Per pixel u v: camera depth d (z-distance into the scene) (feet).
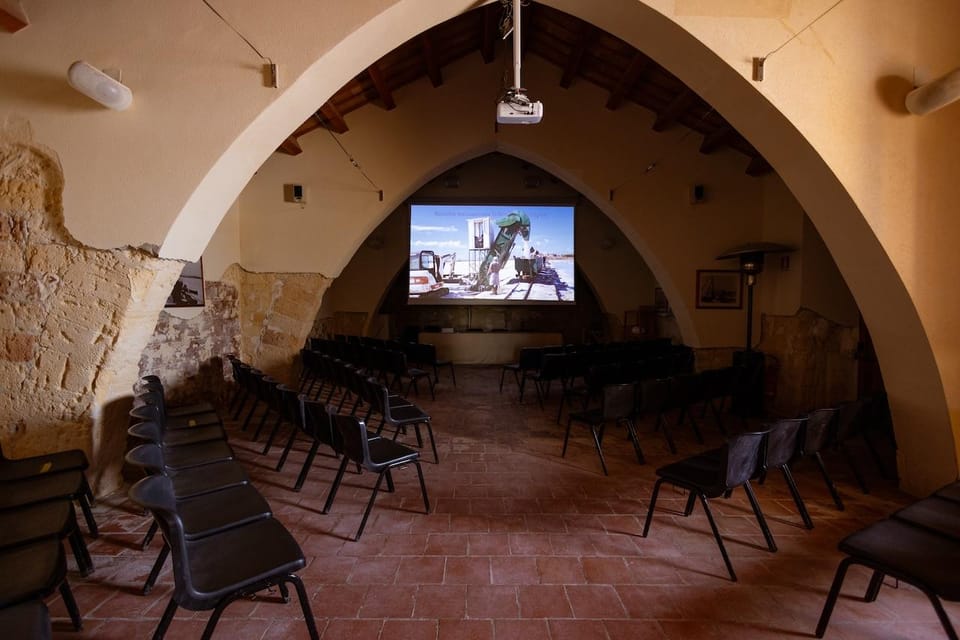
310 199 18.69
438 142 18.92
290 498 9.91
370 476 11.22
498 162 31.24
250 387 13.96
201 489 7.17
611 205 19.25
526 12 16.14
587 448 13.69
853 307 17.02
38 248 8.48
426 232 30.25
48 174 8.29
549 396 21.04
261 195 18.49
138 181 8.30
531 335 31.27
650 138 19.22
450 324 36.22
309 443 13.66
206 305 16.74
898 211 9.06
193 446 9.21
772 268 18.40
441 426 16.10
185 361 15.76
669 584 7.00
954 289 9.22
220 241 17.40
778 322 18.07
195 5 8.14
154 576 6.66
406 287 35.96
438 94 18.89
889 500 10.11
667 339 24.52
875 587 6.48
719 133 17.63
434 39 16.02
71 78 7.07
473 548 7.98
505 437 14.79
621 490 10.59
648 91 17.90
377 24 8.35
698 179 19.26
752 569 7.43
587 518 9.17
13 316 8.61
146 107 8.20
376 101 18.63
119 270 8.68
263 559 5.28
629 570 7.36
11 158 8.18
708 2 8.61
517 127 19.17
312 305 19.04
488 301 30.53
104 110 8.16
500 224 30.42
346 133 18.65
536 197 31.24
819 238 16.89
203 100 8.23
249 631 5.89
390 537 8.34
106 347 8.98
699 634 5.95
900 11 8.88
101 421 9.43
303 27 8.21
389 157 18.79
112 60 8.12
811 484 11.00
